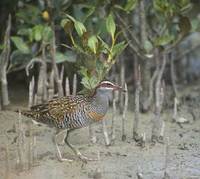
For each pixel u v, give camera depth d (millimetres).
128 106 15281
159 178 10820
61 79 14367
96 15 14555
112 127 12547
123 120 12812
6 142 11867
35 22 14789
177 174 11039
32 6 14914
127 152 12094
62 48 15945
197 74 18812
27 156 11547
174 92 15969
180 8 14164
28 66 14523
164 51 15062
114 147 12367
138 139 12750
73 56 14422
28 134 12875
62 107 11398
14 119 13914
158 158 11789
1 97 15234
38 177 10711
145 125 13891
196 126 13992
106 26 12586
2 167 11062
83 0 14422
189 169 11297
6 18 16297
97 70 12414
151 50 14875
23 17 14797
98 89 11383
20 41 14562
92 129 12578
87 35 12258
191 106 15555
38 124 13539
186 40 19250
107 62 12391
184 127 13891
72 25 12773
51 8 14406
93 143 12547
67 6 14531
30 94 13977
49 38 14180
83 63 12688
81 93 12305
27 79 16438
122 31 14188
